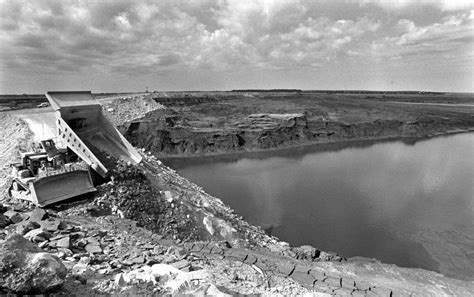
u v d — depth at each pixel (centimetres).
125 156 1730
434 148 5866
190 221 1455
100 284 610
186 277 717
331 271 1285
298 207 2569
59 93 1579
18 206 1104
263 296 761
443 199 2833
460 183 3381
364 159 4747
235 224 1723
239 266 1032
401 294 1085
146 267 746
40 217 970
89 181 1320
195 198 1798
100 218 1184
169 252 954
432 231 2141
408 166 4244
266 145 5531
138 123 4888
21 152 1445
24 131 1698
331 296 846
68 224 1008
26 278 501
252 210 2473
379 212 2484
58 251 760
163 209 1444
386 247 1909
